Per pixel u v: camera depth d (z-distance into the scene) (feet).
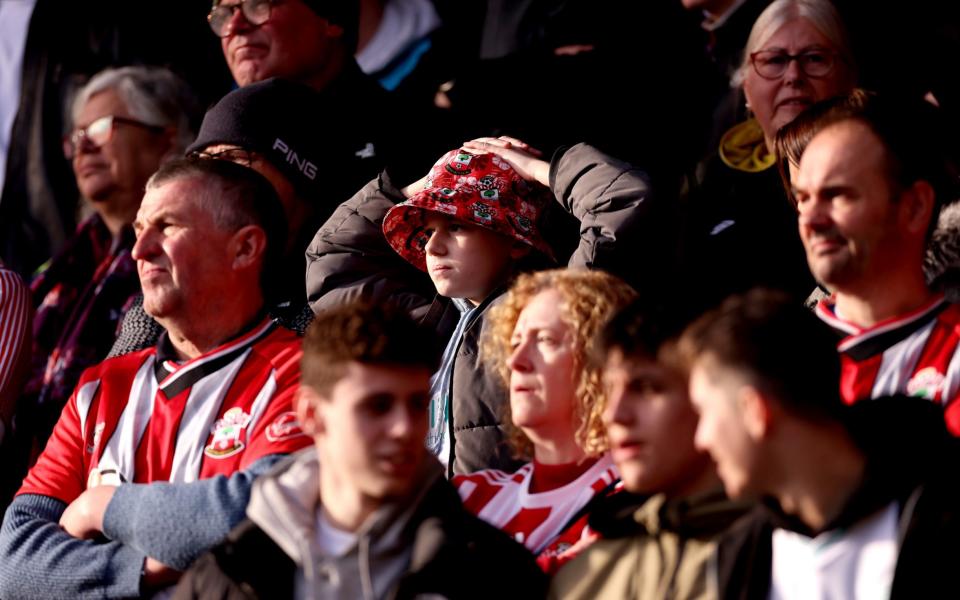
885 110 37.55
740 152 55.77
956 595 28.40
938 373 35.99
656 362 32.94
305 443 41.32
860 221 36.68
